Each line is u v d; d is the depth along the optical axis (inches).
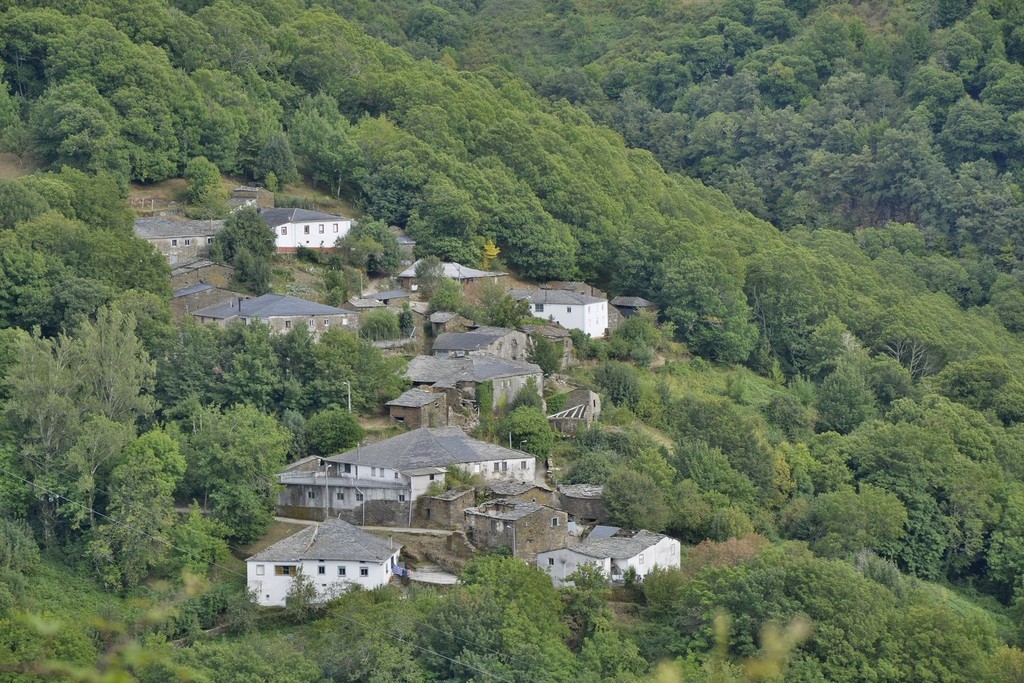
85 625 7042.3
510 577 7431.1
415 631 7071.9
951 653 7401.6
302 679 6732.3
